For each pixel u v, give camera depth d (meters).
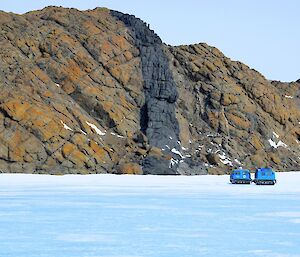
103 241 29.08
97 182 86.75
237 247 27.58
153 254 25.50
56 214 41.28
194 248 27.20
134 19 158.50
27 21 144.00
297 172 143.00
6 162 108.12
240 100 159.50
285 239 30.16
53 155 112.25
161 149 130.88
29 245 27.75
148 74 145.12
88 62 139.25
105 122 130.50
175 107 149.62
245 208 46.59
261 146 151.50
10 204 48.50
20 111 114.94
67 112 124.12
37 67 131.62
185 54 168.25
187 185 81.62
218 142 144.88
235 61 172.75
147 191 66.19
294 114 171.25
